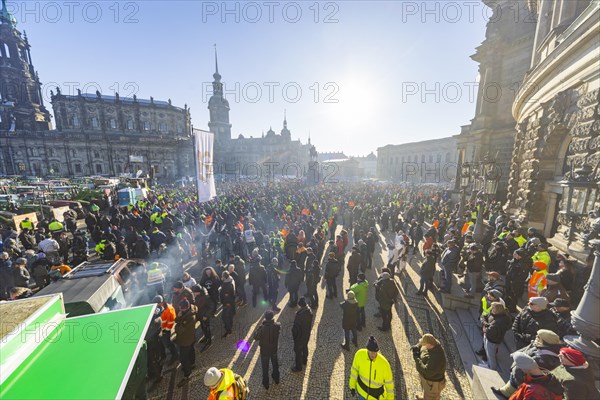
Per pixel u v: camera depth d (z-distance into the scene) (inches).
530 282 245.0
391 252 400.8
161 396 203.9
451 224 554.9
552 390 112.8
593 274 135.6
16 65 2406.5
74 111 2573.8
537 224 458.3
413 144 2576.3
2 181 1278.3
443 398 194.9
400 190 1321.4
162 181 2576.3
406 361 233.6
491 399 154.1
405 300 335.6
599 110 296.0
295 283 316.8
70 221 533.6
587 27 299.7
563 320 169.9
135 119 2790.4
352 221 706.8
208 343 258.7
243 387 150.7
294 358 242.4
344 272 434.6
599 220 136.1
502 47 824.9
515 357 121.8
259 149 4104.3
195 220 615.5
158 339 216.1
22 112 2422.5
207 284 306.3
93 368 135.5
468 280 318.7
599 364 132.8
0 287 303.9
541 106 449.1
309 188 1609.3
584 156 319.3
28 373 130.2
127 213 642.8
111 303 245.6
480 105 909.8
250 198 1016.9
